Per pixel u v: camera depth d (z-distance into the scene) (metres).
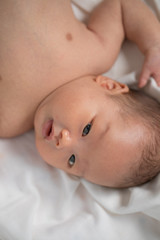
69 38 0.59
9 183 0.63
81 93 0.58
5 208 0.61
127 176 0.58
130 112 0.57
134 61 0.65
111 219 0.62
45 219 0.62
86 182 0.63
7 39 0.57
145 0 0.66
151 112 0.58
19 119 0.62
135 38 0.63
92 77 0.62
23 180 0.63
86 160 0.58
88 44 0.61
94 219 0.62
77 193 0.64
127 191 0.61
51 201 0.63
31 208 0.61
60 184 0.64
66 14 0.60
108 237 0.61
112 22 0.63
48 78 0.59
